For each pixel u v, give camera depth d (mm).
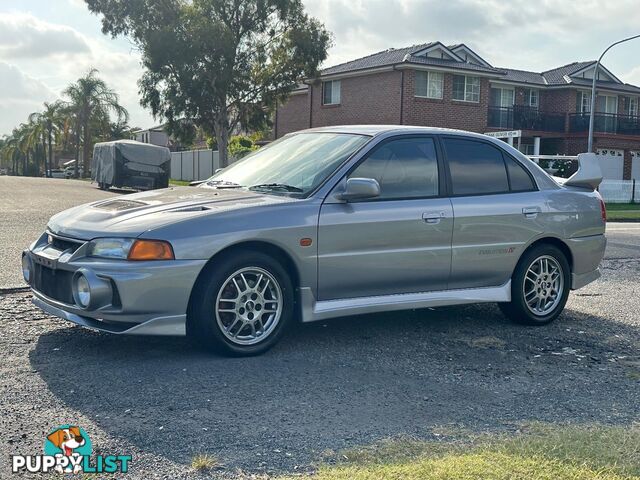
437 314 6820
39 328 5715
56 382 4441
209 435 3693
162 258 4715
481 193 6168
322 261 5301
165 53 33312
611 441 3648
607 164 41250
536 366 5234
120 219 4977
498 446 3545
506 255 6234
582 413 4246
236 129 42062
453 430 3855
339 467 3275
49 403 4082
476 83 35000
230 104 36000
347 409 4156
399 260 5645
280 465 3342
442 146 6082
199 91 34156
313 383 4605
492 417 4113
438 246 5836
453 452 3484
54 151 79562
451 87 34094
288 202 5242
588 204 6848
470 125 34875
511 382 4824
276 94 36062
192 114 35125
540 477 3139
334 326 6160
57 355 5004
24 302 6621
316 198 5332
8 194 25312
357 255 5441
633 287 8719
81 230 4977
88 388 4348
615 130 40938
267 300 5172
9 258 9203
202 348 5281
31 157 83562
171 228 4793
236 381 4578
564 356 5539
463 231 5961
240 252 5000
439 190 5938
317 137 6195
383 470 3201
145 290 4660
